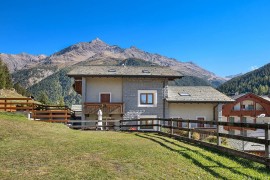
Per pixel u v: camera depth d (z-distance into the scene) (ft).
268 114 191.62
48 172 28.84
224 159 37.50
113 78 114.83
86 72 112.88
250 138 36.29
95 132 70.59
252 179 28.40
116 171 29.94
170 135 63.21
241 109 193.36
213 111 117.60
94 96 114.11
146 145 46.29
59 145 42.73
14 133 49.75
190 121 55.52
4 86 337.11
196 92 122.52
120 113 110.83
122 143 47.44
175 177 28.55
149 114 114.32
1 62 383.86
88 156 36.17
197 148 45.65
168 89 124.36
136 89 114.93
